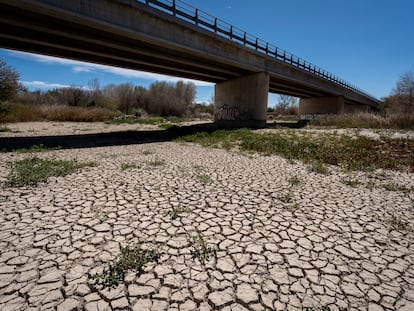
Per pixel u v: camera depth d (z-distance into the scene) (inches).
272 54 921.5
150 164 286.2
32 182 204.1
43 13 402.0
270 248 114.9
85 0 427.8
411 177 251.0
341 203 175.5
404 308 80.9
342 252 113.6
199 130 771.4
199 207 161.2
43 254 106.0
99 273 94.3
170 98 2078.0
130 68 863.7
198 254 108.3
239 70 902.4
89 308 77.7
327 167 293.9
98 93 1813.5
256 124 914.1
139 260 101.6
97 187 196.7
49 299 81.1
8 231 125.0
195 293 85.4
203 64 800.9
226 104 1038.4
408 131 543.8
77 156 327.0
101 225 133.0
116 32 503.5
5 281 89.2
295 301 82.9
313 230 134.0
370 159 325.7
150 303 80.4
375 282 93.6
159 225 134.5
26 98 1504.7
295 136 543.8
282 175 250.8
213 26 693.3
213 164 296.0
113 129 792.9
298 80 1088.8
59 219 139.3
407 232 134.0
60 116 1093.8
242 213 153.7
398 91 1225.4
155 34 561.0
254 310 78.6
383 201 180.7
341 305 81.7
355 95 1769.2
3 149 351.6
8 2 362.0
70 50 647.8
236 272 97.2
